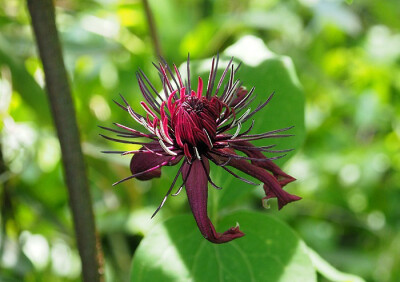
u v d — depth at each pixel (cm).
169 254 36
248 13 73
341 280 39
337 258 65
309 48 79
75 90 62
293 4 79
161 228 37
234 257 36
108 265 60
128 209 61
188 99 33
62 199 61
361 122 71
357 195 71
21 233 56
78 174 39
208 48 69
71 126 38
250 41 40
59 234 60
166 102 34
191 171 31
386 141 73
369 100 71
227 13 75
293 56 75
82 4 68
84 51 61
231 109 33
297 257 36
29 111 58
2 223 55
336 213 69
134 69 65
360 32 82
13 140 55
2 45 53
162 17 70
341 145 74
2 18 61
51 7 37
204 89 39
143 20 67
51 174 60
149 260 36
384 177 72
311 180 69
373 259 65
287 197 31
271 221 37
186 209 61
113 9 67
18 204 59
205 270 36
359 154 70
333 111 76
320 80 75
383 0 82
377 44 78
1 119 54
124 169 60
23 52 59
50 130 59
